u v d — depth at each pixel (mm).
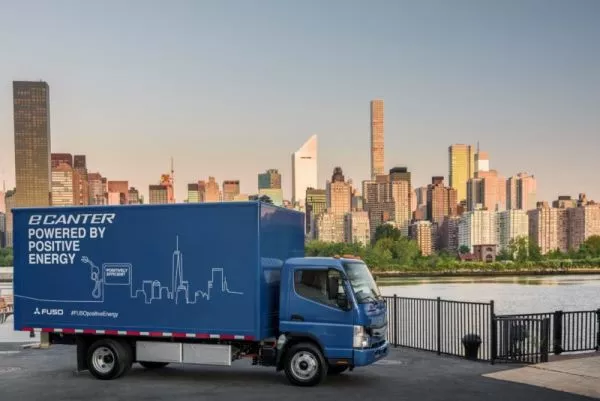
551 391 13016
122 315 14367
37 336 23484
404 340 21531
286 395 12703
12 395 12898
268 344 13812
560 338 18000
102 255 14570
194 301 13867
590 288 128750
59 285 14844
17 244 15156
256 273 13469
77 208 14750
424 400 12234
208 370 15742
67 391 13266
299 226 15727
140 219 14305
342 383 13859
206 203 13844
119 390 13344
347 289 13141
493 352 16453
